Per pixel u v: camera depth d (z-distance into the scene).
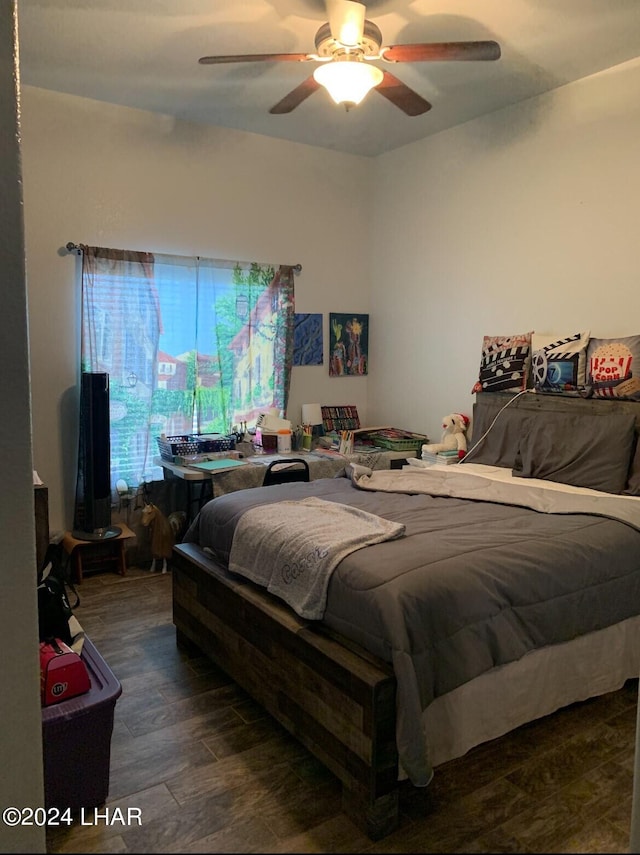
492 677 2.03
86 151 3.81
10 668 1.36
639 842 1.01
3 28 1.19
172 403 4.20
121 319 3.95
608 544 2.36
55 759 1.83
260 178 4.48
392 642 1.81
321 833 1.79
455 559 2.07
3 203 1.23
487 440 3.77
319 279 4.86
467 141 4.21
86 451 3.75
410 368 4.82
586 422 3.21
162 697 2.57
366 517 2.50
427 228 4.57
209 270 4.27
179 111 3.99
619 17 2.84
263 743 2.26
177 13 2.79
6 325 1.26
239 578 2.62
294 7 2.75
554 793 1.95
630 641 2.46
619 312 3.44
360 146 4.72
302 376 4.86
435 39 3.05
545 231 3.78
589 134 3.50
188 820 1.83
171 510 4.26
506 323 4.06
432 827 1.80
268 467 3.82
